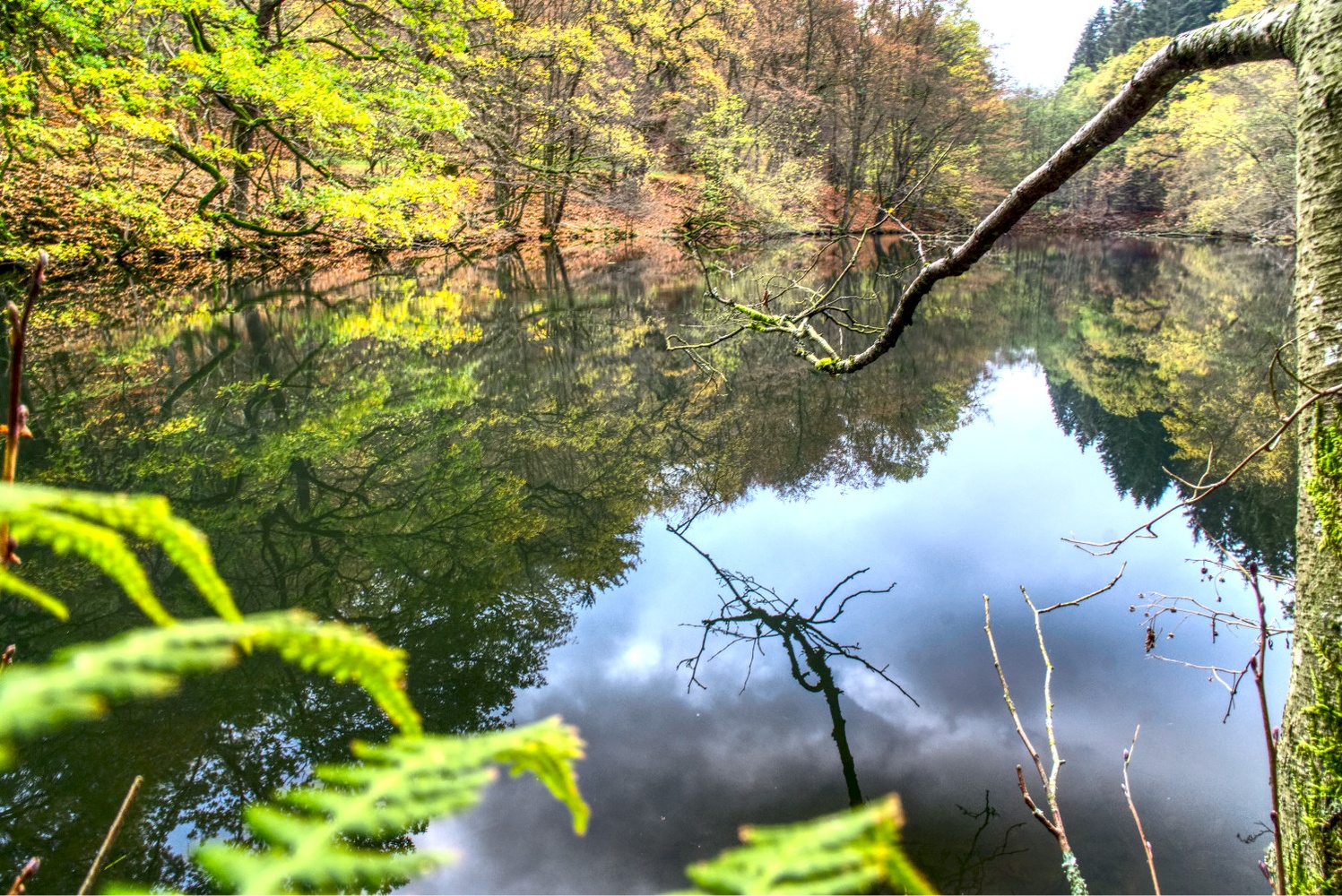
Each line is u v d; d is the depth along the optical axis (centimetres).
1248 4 2400
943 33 3494
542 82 2275
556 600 512
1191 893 258
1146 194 4297
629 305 1673
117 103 1098
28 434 75
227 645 25
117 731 339
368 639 31
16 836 271
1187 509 626
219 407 852
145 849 266
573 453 813
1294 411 172
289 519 607
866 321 1569
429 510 650
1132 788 313
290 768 317
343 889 246
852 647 448
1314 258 167
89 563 497
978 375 1167
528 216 2931
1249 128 2622
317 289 1711
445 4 1350
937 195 3206
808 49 3359
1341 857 156
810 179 3180
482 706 387
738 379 1141
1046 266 2662
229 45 1177
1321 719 162
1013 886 264
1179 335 1379
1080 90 5259
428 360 1142
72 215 1301
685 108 3080
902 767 335
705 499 709
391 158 1485
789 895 26
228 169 1465
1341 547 160
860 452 836
